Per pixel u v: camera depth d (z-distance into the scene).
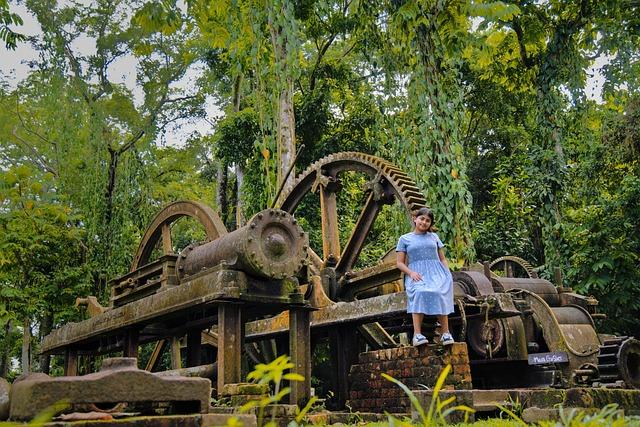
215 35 15.91
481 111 24.02
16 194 15.10
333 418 5.96
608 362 7.06
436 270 6.63
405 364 6.57
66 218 15.77
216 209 29.44
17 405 2.52
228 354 6.02
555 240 16.30
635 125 16.08
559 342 8.98
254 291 6.18
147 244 11.89
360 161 10.38
